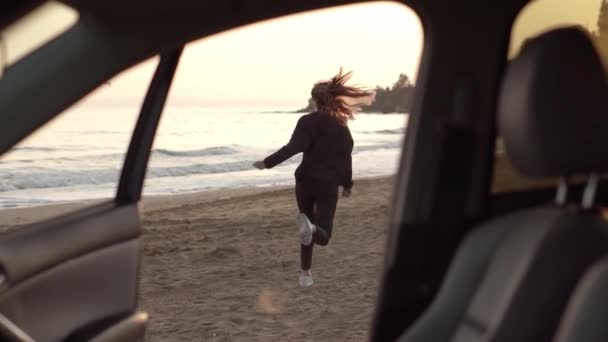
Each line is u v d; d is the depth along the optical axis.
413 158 2.57
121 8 1.97
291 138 7.64
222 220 15.38
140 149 3.24
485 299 2.11
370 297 7.81
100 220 3.00
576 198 2.56
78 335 2.88
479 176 2.54
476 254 2.34
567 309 1.86
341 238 12.04
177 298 8.16
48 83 2.00
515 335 2.00
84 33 2.00
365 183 22.42
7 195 16.66
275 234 13.42
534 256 1.99
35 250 2.70
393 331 2.60
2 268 2.55
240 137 32.16
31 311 2.72
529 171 2.07
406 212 2.57
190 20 2.04
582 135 2.00
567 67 2.01
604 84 2.02
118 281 3.10
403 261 2.57
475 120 2.54
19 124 1.99
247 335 6.57
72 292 2.90
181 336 6.62
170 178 25.25
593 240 1.99
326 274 9.17
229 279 9.12
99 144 17.97
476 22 2.50
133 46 2.02
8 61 2.02
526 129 2.04
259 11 2.09
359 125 36.94
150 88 3.23
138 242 3.21
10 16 1.90
